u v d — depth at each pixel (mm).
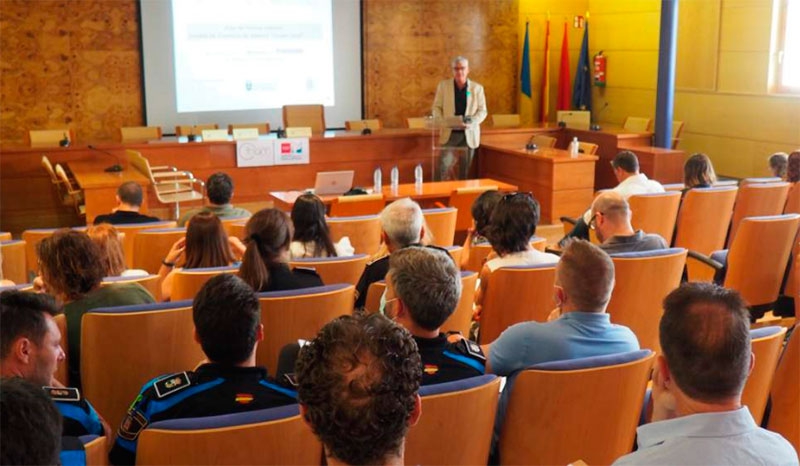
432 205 7410
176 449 1773
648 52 12289
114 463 2025
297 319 3004
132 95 11523
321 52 12156
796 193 5695
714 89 11102
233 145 9602
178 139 9742
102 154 9203
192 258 3705
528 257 3600
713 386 1507
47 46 11109
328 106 12336
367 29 12438
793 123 10000
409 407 1211
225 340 2021
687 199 5371
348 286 3111
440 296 2215
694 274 5152
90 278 2928
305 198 4039
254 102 11914
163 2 11336
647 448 1563
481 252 4184
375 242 5359
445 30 12977
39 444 1131
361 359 1198
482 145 10391
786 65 10203
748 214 5586
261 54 11828
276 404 2055
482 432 2129
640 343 3740
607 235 4020
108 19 11281
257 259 3203
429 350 2254
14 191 8992
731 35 10781
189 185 9188
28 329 2012
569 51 13609
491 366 2455
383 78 12703
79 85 11312
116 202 7992
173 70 11523
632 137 10203
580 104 13312
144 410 2006
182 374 2045
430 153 10500
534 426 2225
